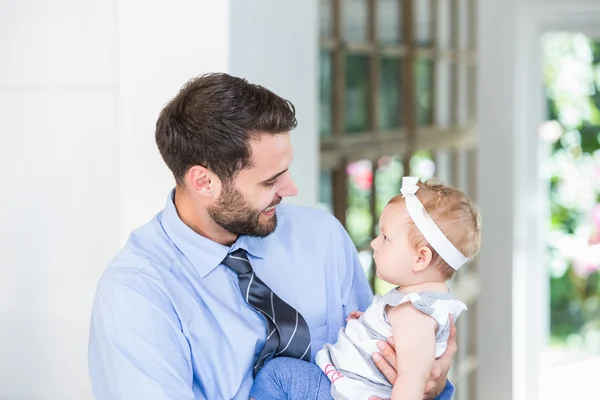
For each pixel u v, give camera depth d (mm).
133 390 1558
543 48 3889
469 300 3701
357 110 2814
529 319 3988
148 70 2232
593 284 3996
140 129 2262
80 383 2414
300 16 2410
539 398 4039
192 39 2184
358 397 1663
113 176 2328
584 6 3709
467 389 3799
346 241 1935
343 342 1738
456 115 3521
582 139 3922
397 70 3033
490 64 3758
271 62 2289
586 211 3959
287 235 1856
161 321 1593
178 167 1659
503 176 3785
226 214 1657
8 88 2373
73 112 2338
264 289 1732
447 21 3381
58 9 2320
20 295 2420
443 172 3441
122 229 2311
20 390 2451
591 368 4062
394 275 1725
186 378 1609
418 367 1611
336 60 2684
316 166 2473
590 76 3883
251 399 1688
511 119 3758
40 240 2395
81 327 2393
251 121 1591
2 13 2354
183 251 1704
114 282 1611
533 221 3936
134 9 2229
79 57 2316
